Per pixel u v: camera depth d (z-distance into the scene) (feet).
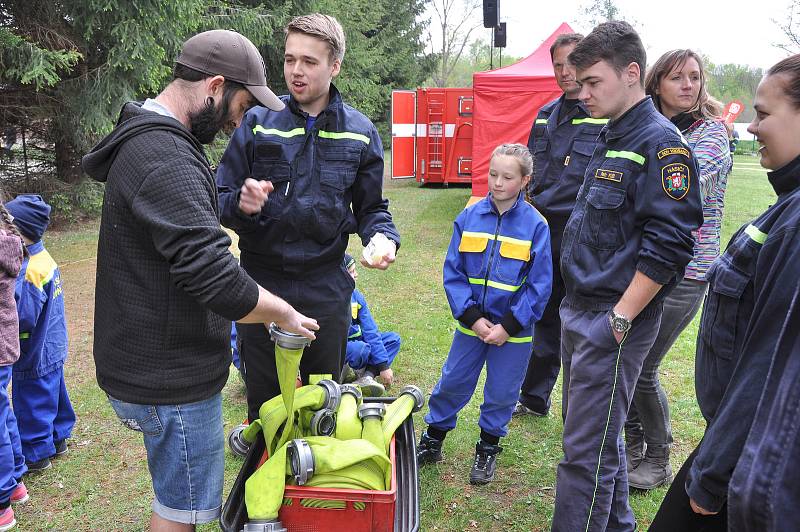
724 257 5.86
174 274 5.74
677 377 15.15
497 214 10.28
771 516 4.38
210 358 6.46
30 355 10.22
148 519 9.57
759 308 4.90
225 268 5.74
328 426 7.67
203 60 6.21
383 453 7.38
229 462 11.08
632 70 7.27
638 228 7.42
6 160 33.45
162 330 6.14
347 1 54.29
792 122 5.05
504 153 9.95
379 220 9.28
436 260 27.73
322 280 9.07
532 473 10.90
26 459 10.55
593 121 11.51
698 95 9.87
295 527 6.85
